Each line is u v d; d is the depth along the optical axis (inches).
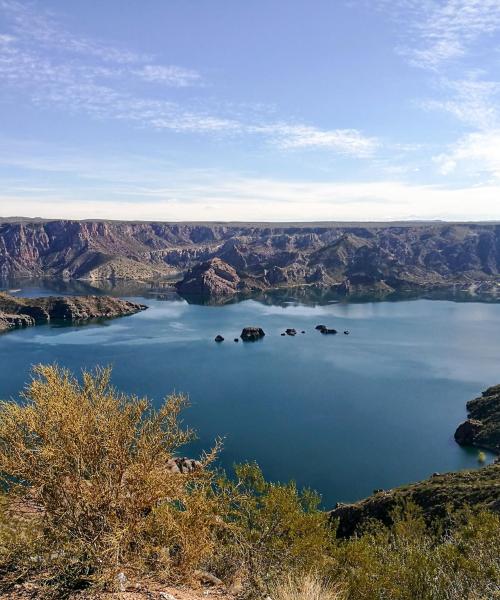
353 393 3853.3
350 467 2532.0
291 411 3408.0
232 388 3966.5
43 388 346.3
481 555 501.7
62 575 292.8
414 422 3225.9
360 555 538.3
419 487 1621.6
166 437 360.8
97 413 347.3
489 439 2827.3
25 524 311.7
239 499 490.6
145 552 312.5
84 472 327.6
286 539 515.5
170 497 334.0
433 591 442.9
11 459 307.1
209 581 383.2
